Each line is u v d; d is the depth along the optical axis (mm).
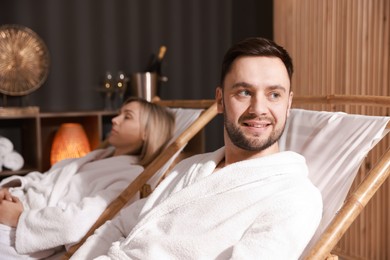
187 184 1080
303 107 2367
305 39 2422
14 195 1549
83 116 2949
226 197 956
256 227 880
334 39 2234
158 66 3098
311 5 2373
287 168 981
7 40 2730
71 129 2664
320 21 2316
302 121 1304
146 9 3127
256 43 994
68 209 1344
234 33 3350
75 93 2971
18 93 2770
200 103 1898
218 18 3326
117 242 1035
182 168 1182
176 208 1000
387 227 2066
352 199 927
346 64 2164
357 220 2201
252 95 992
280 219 870
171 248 928
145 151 1707
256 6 3178
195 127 1489
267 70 979
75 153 2639
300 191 920
